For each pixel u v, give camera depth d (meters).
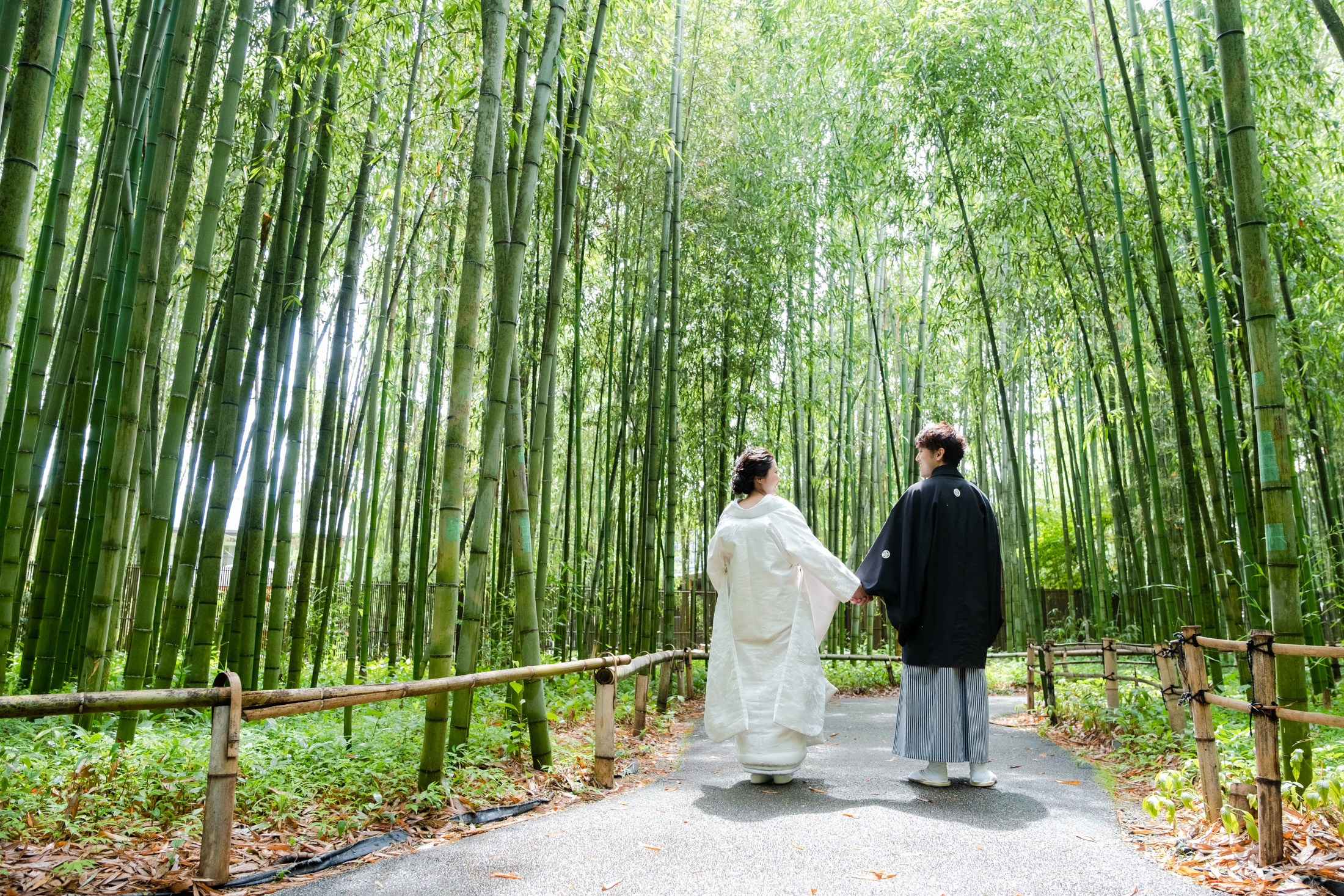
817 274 9.68
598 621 8.84
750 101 8.78
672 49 7.47
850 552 11.94
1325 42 7.35
